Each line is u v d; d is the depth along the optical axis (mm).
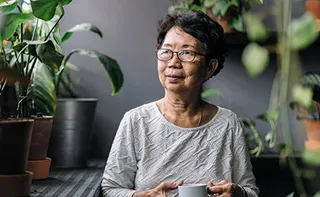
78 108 2898
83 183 2465
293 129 3145
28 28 2566
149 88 3316
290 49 867
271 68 3334
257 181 3199
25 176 2025
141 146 2285
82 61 3293
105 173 2322
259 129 3311
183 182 2219
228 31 2896
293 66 904
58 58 1992
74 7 3270
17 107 2209
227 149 2299
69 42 3275
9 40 2305
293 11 3141
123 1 3281
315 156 873
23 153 2020
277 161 3020
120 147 2299
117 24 3291
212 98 3346
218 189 2139
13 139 1973
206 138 2295
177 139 2283
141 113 2334
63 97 3189
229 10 2844
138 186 2268
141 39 3295
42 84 2537
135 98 3318
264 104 3342
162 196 2141
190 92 2277
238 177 2312
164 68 2281
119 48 3297
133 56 3303
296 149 3080
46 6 1985
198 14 2285
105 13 3283
